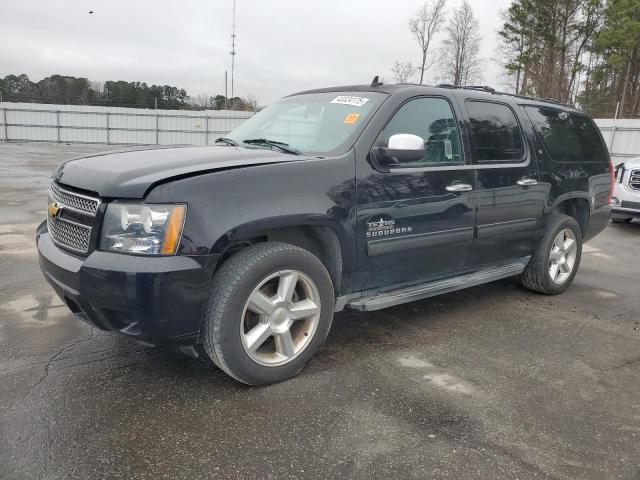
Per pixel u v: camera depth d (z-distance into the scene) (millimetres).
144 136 37469
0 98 37594
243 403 3000
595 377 3531
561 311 4898
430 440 2707
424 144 3871
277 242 3182
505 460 2564
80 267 2779
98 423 2752
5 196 10867
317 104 4086
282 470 2430
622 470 2525
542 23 46562
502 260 4734
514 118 4758
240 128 4516
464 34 41094
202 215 2779
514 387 3336
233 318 2941
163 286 2684
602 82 44281
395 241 3676
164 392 3090
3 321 4086
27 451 2498
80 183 2975
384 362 3625
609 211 5984
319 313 3326
